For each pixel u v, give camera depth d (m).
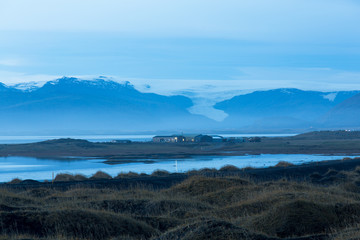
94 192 53.78
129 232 32.19
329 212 33.47
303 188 52.09
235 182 56.75
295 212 32.25
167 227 34.00
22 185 75.75
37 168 164.62
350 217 33.47
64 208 35.69
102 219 33.03
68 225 31.69
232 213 38.31
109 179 88.69
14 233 29.86
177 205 41.56
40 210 34.97
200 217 34.88
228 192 49.66
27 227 31.36
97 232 31.39
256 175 99.19
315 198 40.00
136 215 36.69
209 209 41.88
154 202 41.69
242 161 197.50
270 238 26.27
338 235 27.09
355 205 35.25
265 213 33.88
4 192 46.00
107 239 30.42
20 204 41.19
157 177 91.44
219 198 48.00
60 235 29.52
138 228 33.12
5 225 31.11
